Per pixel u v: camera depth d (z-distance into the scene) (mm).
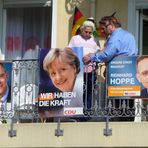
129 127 15414
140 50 17578
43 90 15719
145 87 15445
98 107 15648
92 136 15523
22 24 18344
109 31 15812
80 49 15695
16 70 16219
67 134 15609
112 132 15453
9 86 16125
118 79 15555
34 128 15758
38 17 18250
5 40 18344
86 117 15797
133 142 15391
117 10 17609
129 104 15766
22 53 18297
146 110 15648
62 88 15672
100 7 17656
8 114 16047
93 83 15719
